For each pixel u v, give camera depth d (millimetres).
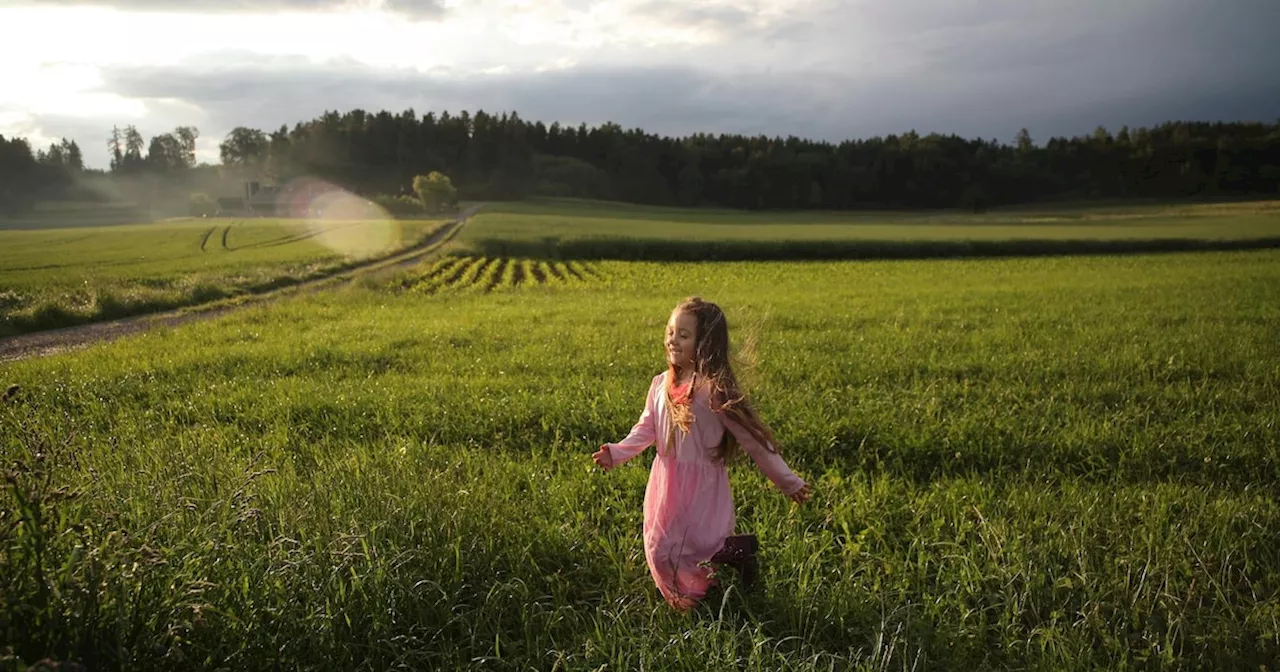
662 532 3873
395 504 4449
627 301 23656
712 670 3168
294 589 3441
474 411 8000
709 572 3840
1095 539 4516
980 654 3549
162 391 9523
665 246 54062
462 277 35844
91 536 3207
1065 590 3967
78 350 14602
